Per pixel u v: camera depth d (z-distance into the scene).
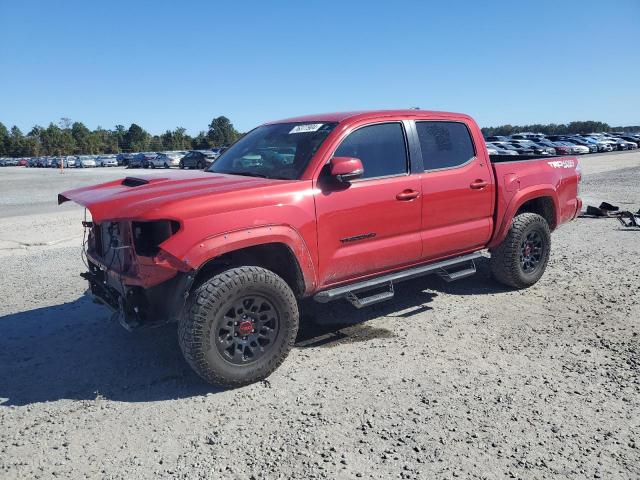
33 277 7.07
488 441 3.10
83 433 3.31
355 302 4.34
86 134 128.25
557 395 3.62
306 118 4.99
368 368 4.11
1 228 11.39
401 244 4.69
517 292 5.93
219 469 2.90
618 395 3.61
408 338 4.70
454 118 5.29
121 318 3.90
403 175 4.71
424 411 3.44
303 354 4.42
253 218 3.77
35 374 4.18
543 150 38.28
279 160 4.50
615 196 14.20
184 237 3.51
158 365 4.29
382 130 4.68
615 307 5.35
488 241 5.56
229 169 4.84
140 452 3.09
